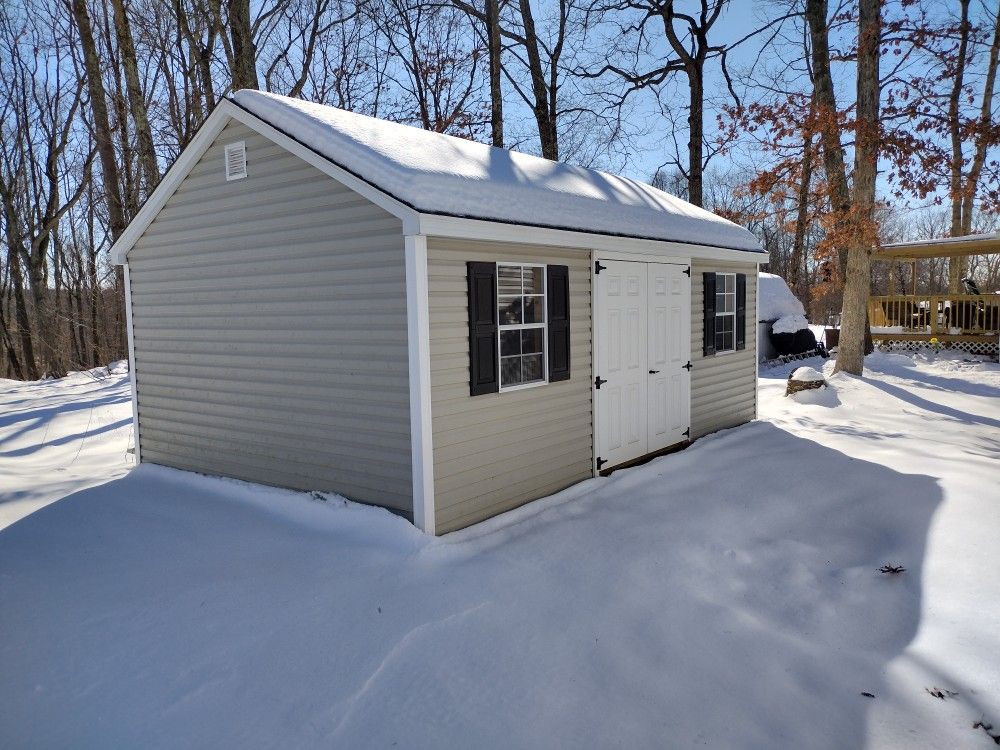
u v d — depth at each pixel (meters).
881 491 6.64
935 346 17.44
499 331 6.12
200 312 7.26
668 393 8.60
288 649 3.89
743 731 3.29
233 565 5.04
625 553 5.33
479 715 3.38
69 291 29.48
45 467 8.59
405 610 4.31
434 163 5.91
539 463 6.59
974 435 9.38
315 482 6.31
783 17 17.27
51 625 4.21
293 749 3.13
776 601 4.61
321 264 6.03
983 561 4.94
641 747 3.17
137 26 19.52
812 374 12.30
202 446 7.43
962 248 17.00
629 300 7.78
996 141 14.24
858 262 13.90
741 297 10.36
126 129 18.50
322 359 6.12
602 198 7.62
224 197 6.84
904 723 3.32
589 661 3.84
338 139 5.75
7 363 28.27
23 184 27.38
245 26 13.55
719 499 6.65
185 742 3.18
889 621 4.30
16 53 24.98
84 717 3.36
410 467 5.52
